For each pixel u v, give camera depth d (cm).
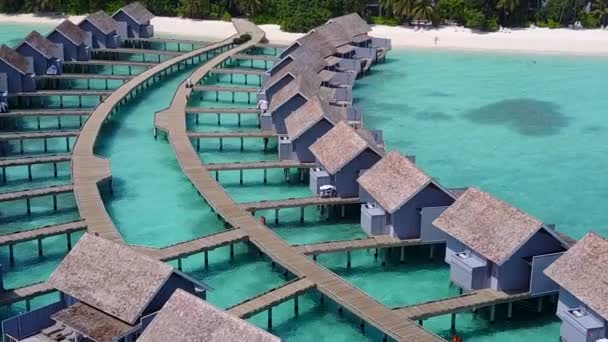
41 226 5322
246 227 4972
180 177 6291
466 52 11362
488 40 11869
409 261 4903
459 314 4284
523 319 4241
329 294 4166
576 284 3728
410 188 4700
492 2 12375
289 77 7519
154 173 6369
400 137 7500
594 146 7388
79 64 9438
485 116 8269
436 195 4775
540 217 5747
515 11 12369
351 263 4875
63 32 9438
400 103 8688
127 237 5175
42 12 13375
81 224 4931
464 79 9862
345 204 5472
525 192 6222
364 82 9625
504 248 4041
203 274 4703
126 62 9481
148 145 7050
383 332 3897
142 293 3562
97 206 5209
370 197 5106
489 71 10300
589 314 3722
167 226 5362
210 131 7394
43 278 4619
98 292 3656
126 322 3525
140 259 3691
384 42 10744
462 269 4238
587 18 12494
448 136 7562
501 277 4125
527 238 4009
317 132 6066
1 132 7169
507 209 4212
